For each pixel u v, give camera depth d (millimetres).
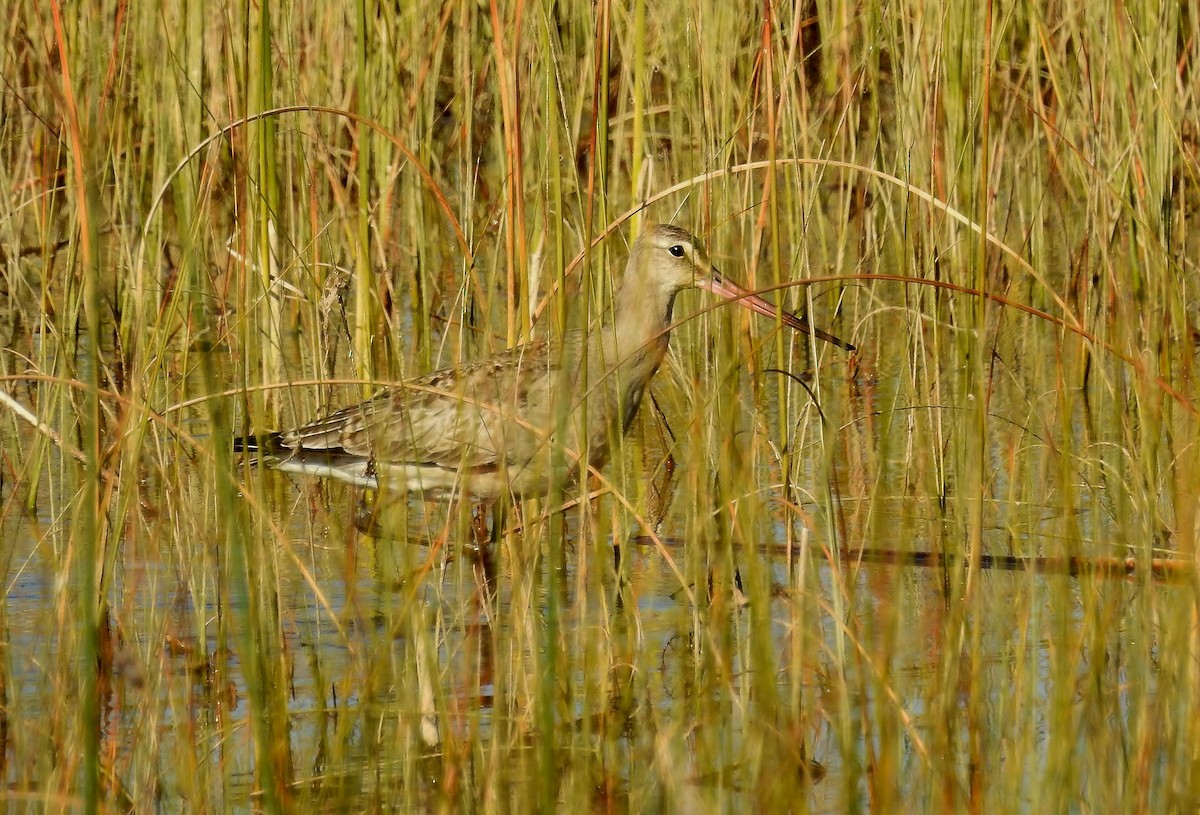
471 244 12984
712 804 7801
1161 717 7852
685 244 12297
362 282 12969
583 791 7906
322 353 13391
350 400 13695
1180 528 9523
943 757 7734
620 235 16688
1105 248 13570
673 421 14391
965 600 9250
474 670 9633
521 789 7926
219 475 7297
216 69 14281
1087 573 9180
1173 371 14219
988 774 8008
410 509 13195
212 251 15266
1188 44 16109
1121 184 14742
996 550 10055
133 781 8375
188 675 9062
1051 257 18375
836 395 14555
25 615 10461
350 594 9156
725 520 8719
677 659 9445
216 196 15844
